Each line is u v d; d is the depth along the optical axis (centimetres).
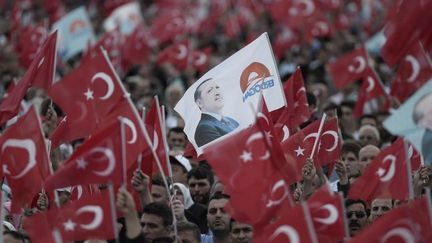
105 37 4128
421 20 2547
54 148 2400
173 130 2984
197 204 2555
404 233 1783
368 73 3469
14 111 2394
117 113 2130
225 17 6725
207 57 4691
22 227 2284
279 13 5353
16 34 5006
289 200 1970
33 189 2111
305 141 2425
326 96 3725
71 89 2147
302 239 1841
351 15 6569
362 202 2331
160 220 2111
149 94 3809
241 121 2405
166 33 5469
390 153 2194
